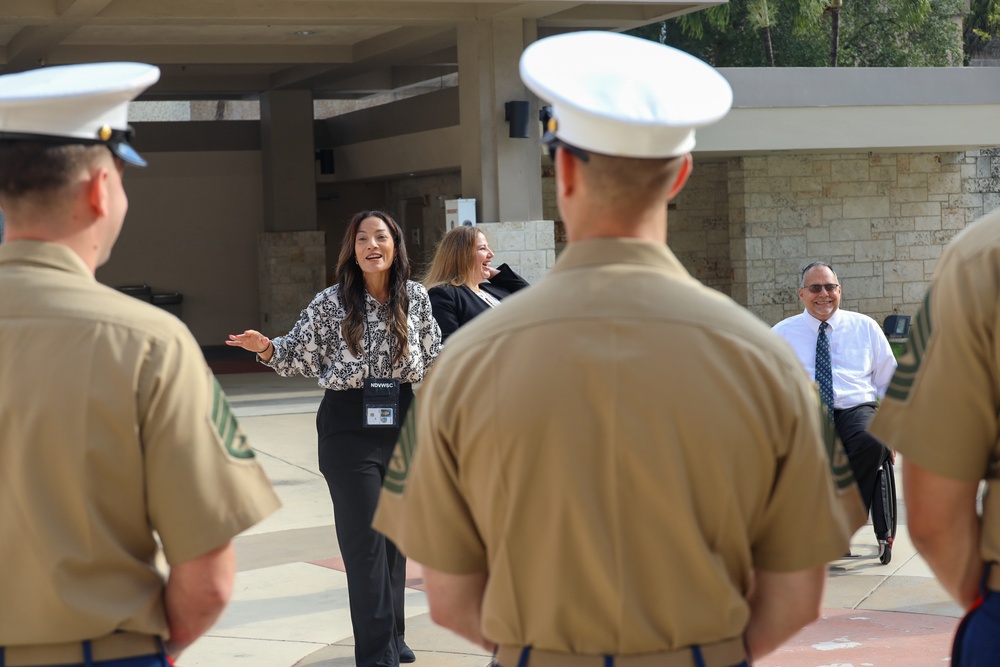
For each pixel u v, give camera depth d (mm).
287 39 16062
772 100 15844
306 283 20109
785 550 1768
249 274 21328
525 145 13734
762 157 17391
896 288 18156
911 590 5414
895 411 1945
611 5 14203
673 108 1708
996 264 1835
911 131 16266
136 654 1875
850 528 1821
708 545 1713
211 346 21219
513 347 1731
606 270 1752
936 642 4574
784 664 4355
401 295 4441
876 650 4492
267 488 1933
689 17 24219
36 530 1809
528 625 1755
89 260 1944
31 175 1864
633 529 1690
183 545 1851
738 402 1679
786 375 1721
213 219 21109
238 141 21062
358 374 4352
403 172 18141
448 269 5262
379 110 18453
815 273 6086
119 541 1847
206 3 12727
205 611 1909
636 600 1704
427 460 1804
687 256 18047
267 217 20578
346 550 4285
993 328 1830
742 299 17547
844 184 17766
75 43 15727
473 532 1819
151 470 1836
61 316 1841
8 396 1816
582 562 1709
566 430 1679
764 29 24328
